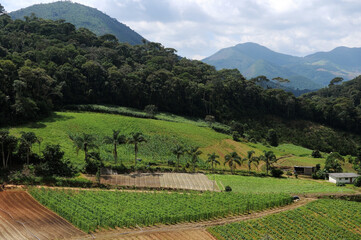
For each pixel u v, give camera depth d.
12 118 106.69
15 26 199.38
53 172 80.06
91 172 86.12
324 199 80.81
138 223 58.75
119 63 195.38
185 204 70.06
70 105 140.25
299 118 196.25
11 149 82.00
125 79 160.62
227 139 144.75
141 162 98.25
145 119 141.75
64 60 160.12
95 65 155.62
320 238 60.66
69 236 51.53
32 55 155.38
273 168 116.75
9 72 120.50
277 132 176.88
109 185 80.56
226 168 110.75
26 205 62.56
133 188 81.25
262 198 76.88
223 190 85.75
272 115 193.88
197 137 134.75
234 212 68.75
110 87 156.88
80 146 86.25
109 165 90.19
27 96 118.00
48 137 100.75
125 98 160.25
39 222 55.53
